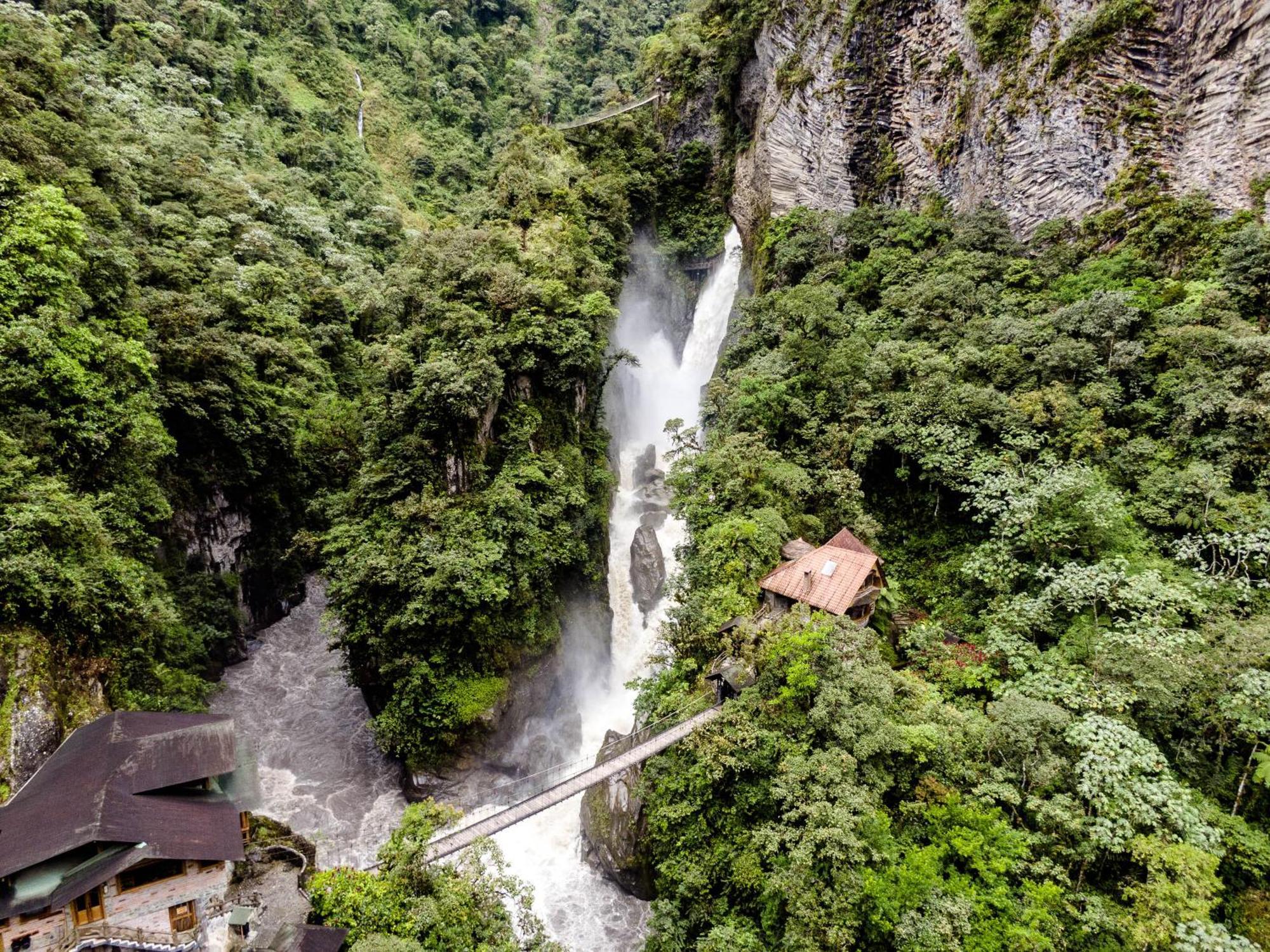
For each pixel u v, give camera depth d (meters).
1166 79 34.97
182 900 16.86
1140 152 35.12
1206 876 16.27
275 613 43.53
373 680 33.06
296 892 21.19
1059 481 26.09
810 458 35.28
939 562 31.67
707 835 22.38
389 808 31.02
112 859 15.42
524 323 37.78
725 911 20.64
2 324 25.67
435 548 31.89
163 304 37.56
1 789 18.98
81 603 22.97
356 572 31.28
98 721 19.73
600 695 39.50
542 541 34.66
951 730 21.08
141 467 31.12
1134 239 34.56
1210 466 25.14
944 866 18.58
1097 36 36.72
